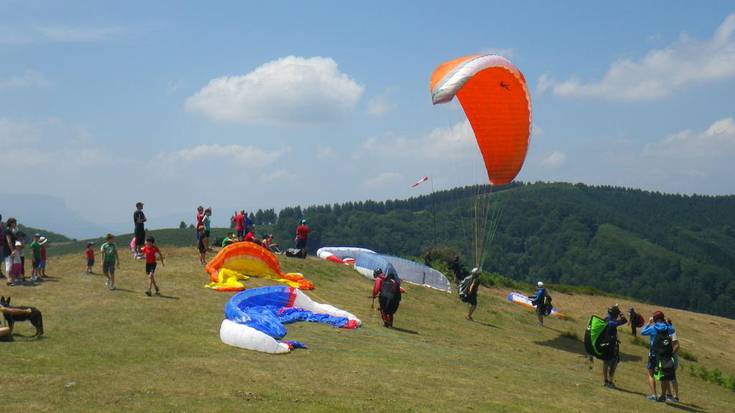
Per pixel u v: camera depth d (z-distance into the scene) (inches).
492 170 1065.5
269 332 731.4
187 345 666.2
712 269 6948.8
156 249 913.5
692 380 995.9
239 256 1113.4
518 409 540.4
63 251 4815.5
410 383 587.5
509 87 987.3
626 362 1000.2
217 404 463.8
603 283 7096.5
